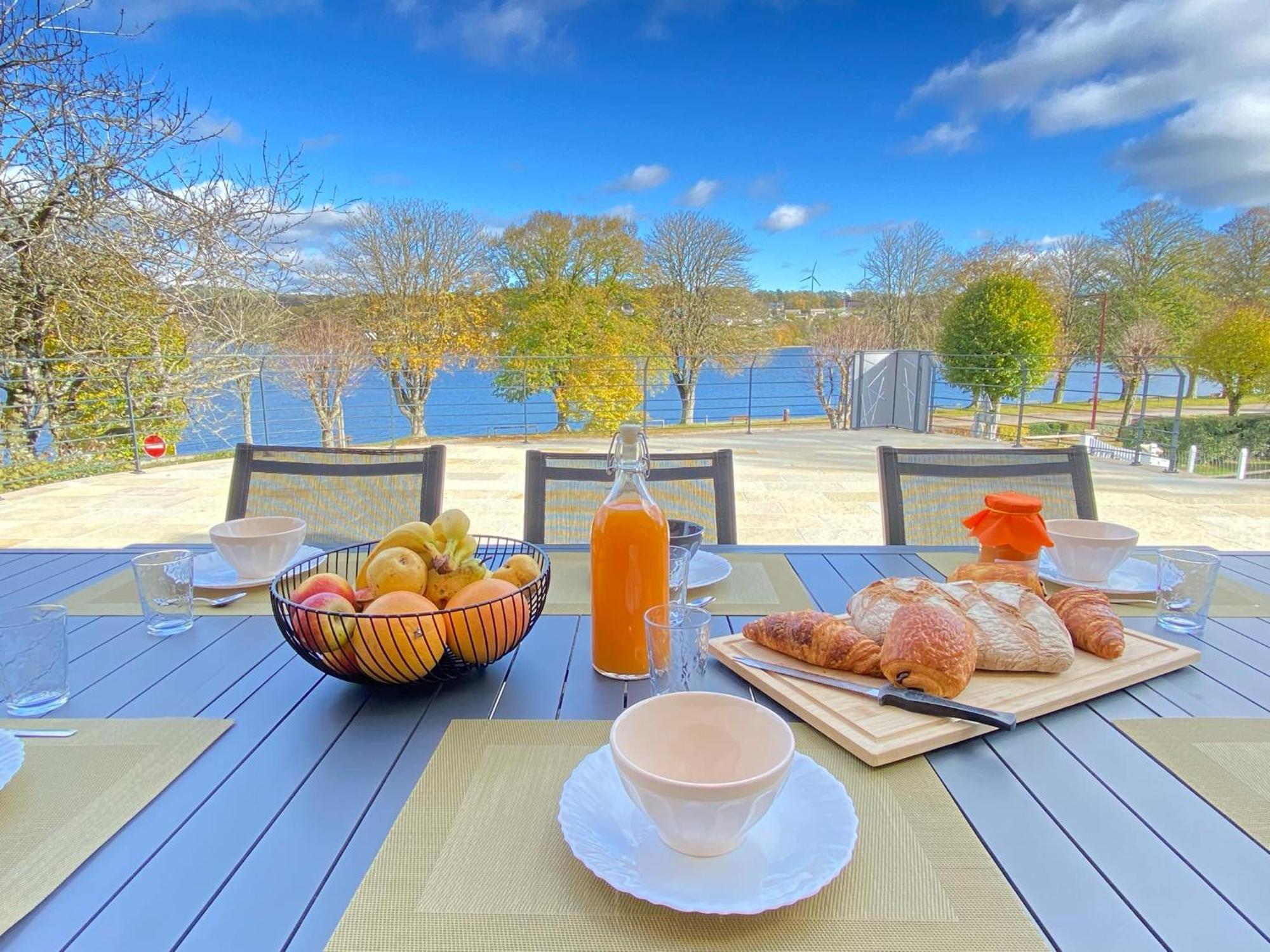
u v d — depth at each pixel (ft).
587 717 2.25
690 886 1.47
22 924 1.43
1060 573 3.39
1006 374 26.99
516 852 1.63
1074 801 1.81
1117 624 2.58
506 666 2.61
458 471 18.49
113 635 2.89
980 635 2.43
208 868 1.59
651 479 4.86
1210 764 1.97
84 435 17.42
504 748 2.07
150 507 13.52
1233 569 3.77
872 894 1.49
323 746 2.09
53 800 1.82
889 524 4.82
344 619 2.21
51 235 15.44
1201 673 2.52
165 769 1.96
